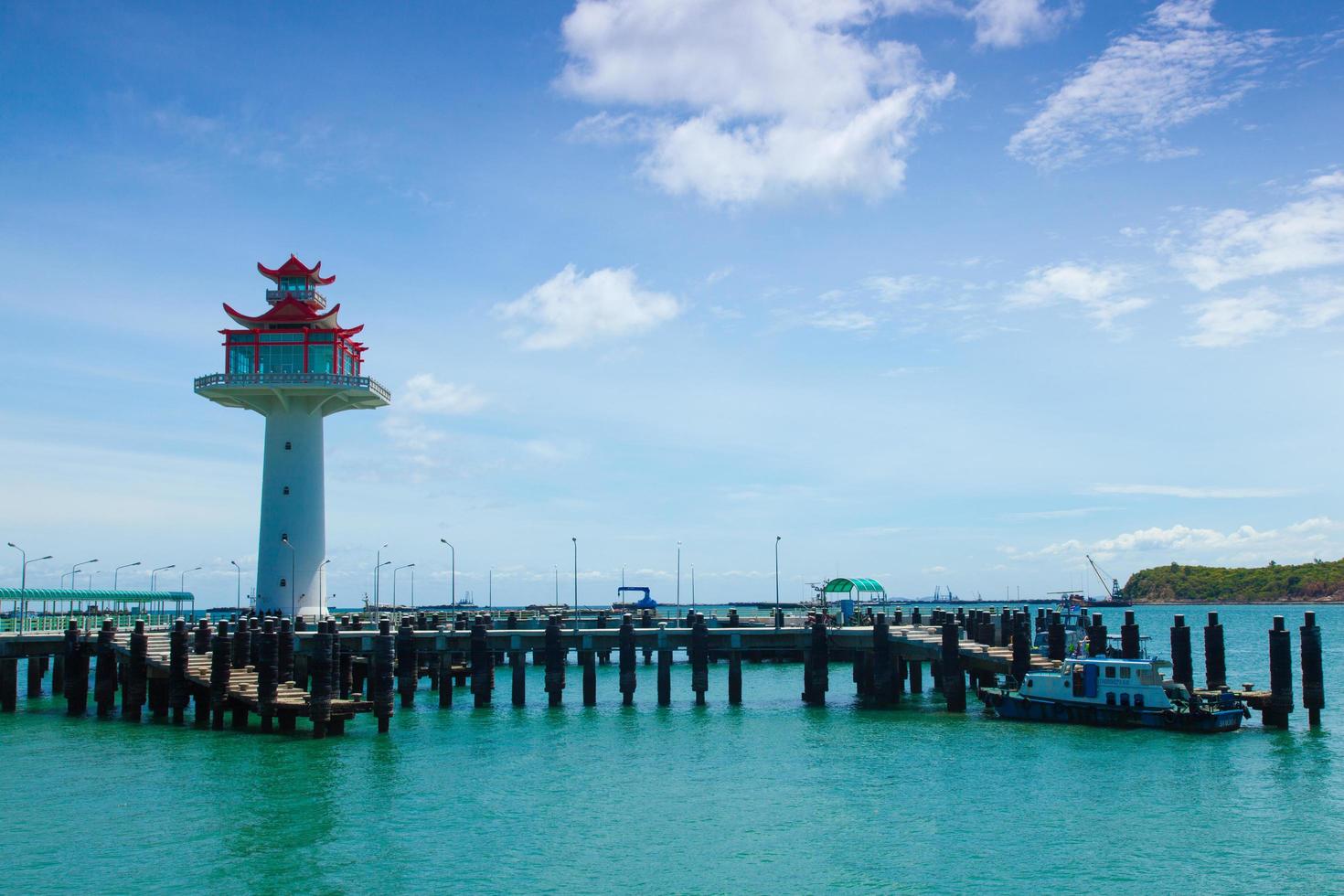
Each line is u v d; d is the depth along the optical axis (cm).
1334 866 4116
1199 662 12481
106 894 3888
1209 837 4466
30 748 6366
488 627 8962
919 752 6156
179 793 5262
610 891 3900
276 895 3875
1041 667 7462
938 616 10138
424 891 3906
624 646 8031
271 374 9531
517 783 5472
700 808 4959
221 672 6938
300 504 9756
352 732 6931
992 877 4028
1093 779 5422
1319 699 6625
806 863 4188
